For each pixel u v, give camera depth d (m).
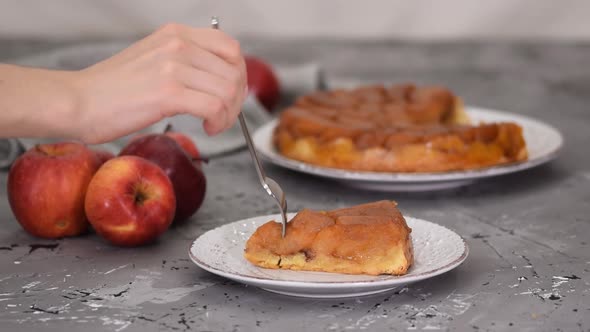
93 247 1.12
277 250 1.02
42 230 1.13
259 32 2.35
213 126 1.01
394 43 2.35
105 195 1.10
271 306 0.98
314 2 2.33
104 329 0.94
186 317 0.96
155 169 1.12
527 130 1.45
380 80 1.97
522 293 1.00
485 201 1.25
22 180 1.13
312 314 0.96
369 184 1.28
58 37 2.28
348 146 1.33
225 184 1.33
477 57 2.20
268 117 1.62
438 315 0.96
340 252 1.01
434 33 2.35
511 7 2.29
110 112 1.01
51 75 1.03
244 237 1.09
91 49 1.78
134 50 1.03
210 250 1.05
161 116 1.01
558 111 1.71
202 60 1.01
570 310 0.96
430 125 1.37
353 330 0.94
